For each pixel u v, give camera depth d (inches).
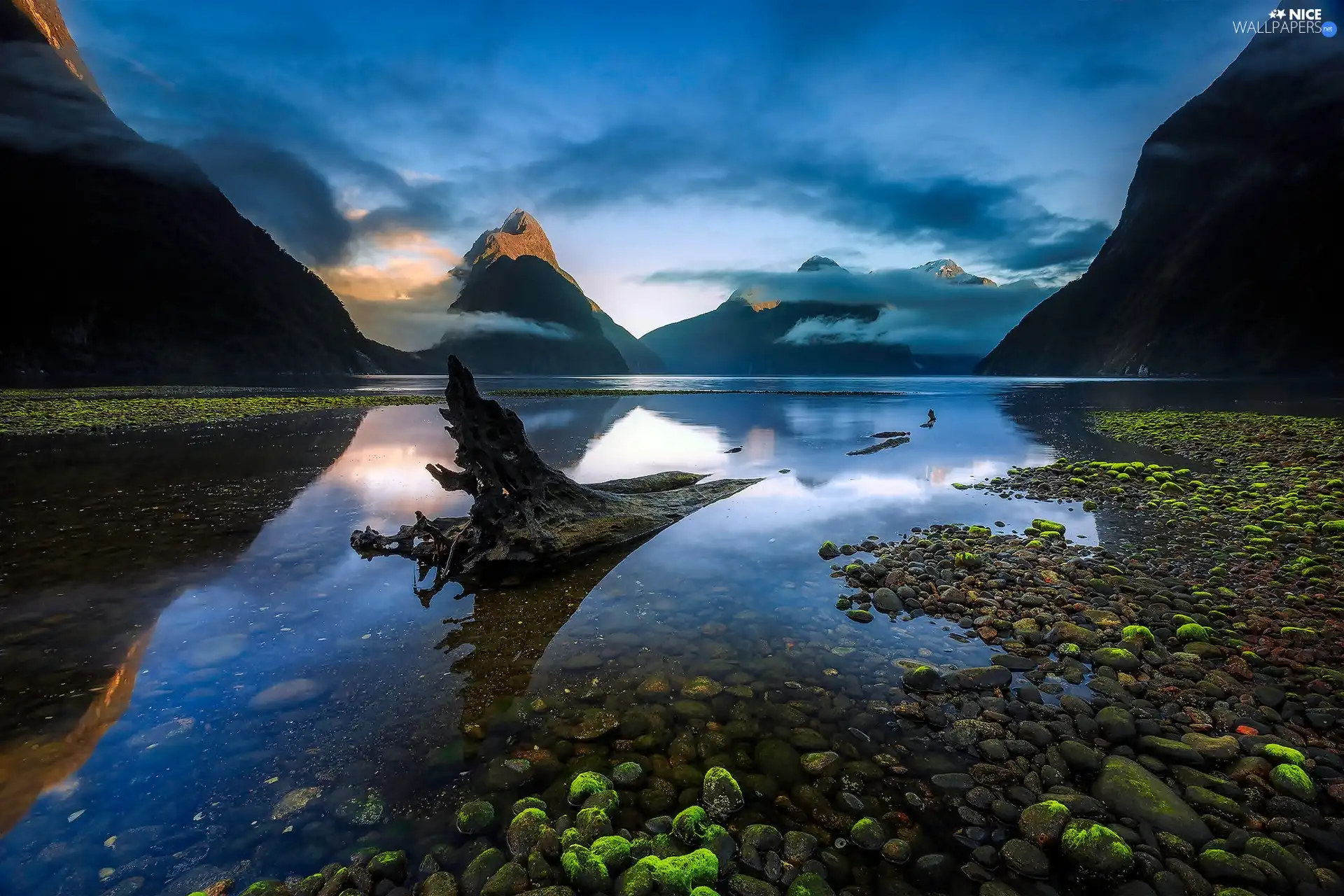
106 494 549.0
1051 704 216.2
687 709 210.1
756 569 367.9
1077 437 1071.0
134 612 291.4
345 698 217.0
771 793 169.6
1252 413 1430.9
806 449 930.7
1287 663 237.3
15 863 143.2
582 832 152.9
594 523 410.6
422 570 361.4
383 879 140.5
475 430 383.6
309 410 1694.1
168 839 151.5
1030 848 147.3
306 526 450.6
